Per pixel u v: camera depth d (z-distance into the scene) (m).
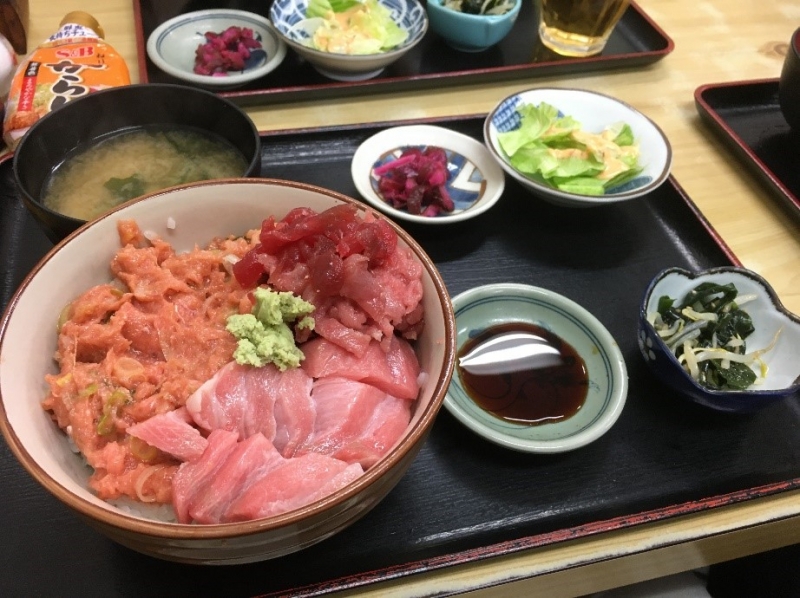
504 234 0.41
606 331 0.34
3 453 0.28
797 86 0.44
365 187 0.40
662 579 0.40
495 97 0.50
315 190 0.30
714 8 0.61
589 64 0.52
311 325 0.27
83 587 0.26
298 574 0.26
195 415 0.25
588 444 0.31
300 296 0.27
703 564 0.32
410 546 0.28
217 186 0.30
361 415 0.26
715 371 0.34
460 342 0.35
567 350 0.35
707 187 0.45
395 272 0.28
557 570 0.28
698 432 0.33
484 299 0.36
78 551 0.26
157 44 0.48
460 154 0.44
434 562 0.27
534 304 0.37
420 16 0.51
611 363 0.33
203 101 0.37
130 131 0.37
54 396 0.25
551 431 0.32
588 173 0.43
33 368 0.25
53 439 0.25
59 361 0.26
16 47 0.47
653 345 0.33
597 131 0.46
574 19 0.51
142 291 0.28
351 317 0.27
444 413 0.32
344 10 0.52
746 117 0.50
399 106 0.48
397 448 0.22
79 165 0.36
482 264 0.39
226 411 0.25
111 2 0.53
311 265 0.27
